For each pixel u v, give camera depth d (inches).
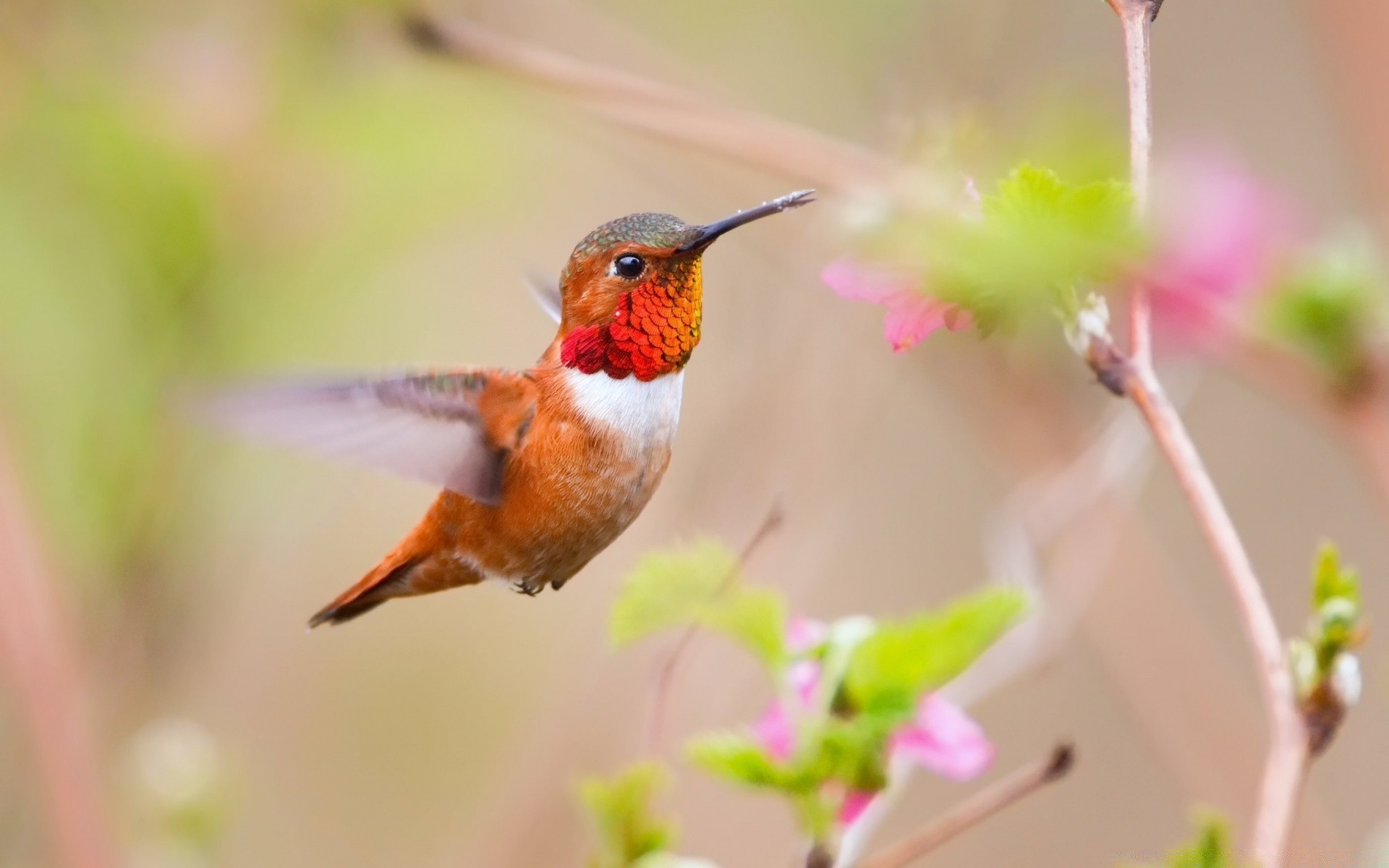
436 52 106.3
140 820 106.4
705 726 107.4
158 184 107.3
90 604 107.5
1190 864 100.4
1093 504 105.5
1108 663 107.8
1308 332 103.0
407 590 103.7
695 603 101.3
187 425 107.4
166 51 107.6
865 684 101.3
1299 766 100.7
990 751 101.8
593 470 103.2
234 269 107.6
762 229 108.0
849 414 107.7
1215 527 101.0
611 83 105.5
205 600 108.1
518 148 108.5
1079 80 105.4
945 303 101.4
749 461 107.6
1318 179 109.5
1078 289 101.3
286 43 107.5
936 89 107.0
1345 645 100.8
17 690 106.1
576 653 110.7
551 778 107.7
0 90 107.3
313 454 102.3
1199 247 103.3
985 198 101.2
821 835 101.3
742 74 109.1
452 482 102.9
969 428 108.5
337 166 107.7
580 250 103.3
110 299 107.5
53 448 107.3
